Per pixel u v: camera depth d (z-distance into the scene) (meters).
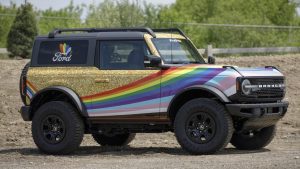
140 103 13.17
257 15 58.72
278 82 13.29
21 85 14.12
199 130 12.80
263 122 13.02
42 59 13.98
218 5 61.50
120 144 15.20
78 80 13.59
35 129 13.83
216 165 11.36
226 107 12.62
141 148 14.62
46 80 13.81
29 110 13.98
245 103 12.71
